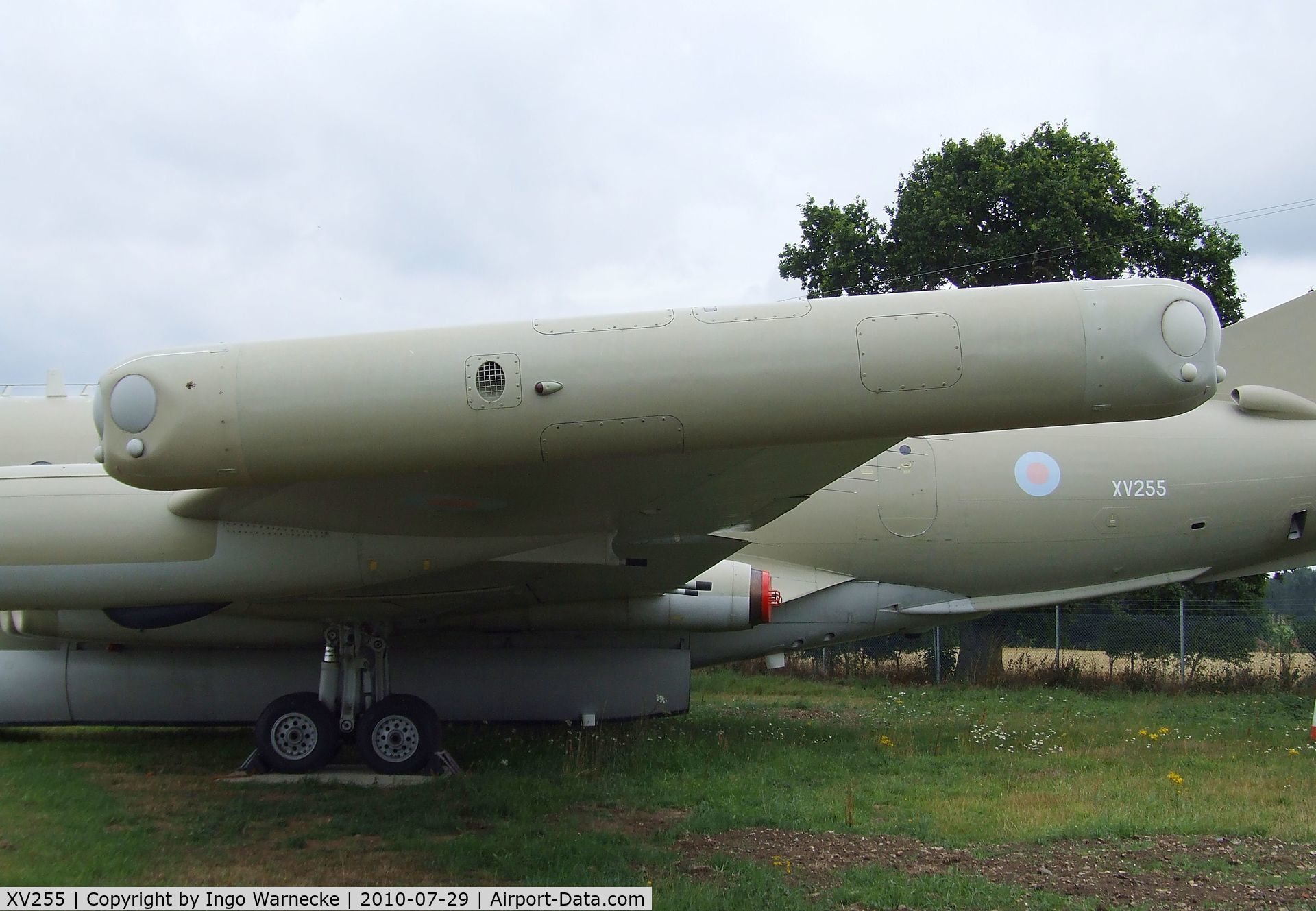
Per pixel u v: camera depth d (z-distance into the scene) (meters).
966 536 9.72
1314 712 10.71
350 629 7.50
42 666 8.50
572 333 4.59
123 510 6.36
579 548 6.97
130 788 6.86
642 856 5.15
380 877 4.85
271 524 6.43
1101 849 5.29
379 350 4.58
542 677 8.84
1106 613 17.98
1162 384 4.51
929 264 17.98
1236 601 17.97
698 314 4.63
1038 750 8.59
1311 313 9.96
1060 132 18.47
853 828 5.76
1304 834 5.54
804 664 16.95
